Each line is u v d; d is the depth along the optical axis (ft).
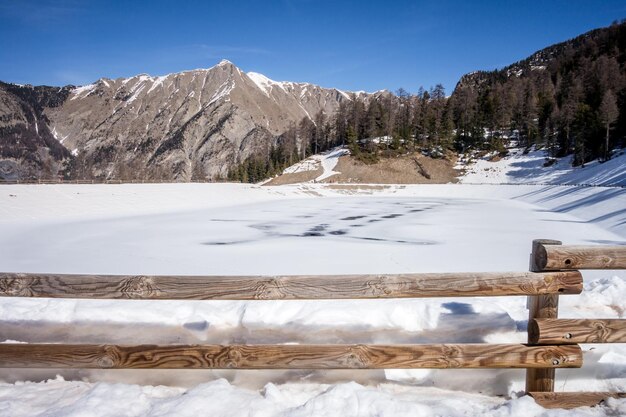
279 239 73.67
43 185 137.69
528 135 298.76
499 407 8.09
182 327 9.70
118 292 8.25
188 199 162.40
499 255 56.85
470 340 9.39
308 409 7.70
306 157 345.31
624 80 298.35
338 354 8.33
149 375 9.25
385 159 302.66
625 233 74.74
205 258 56.03
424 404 8.36
